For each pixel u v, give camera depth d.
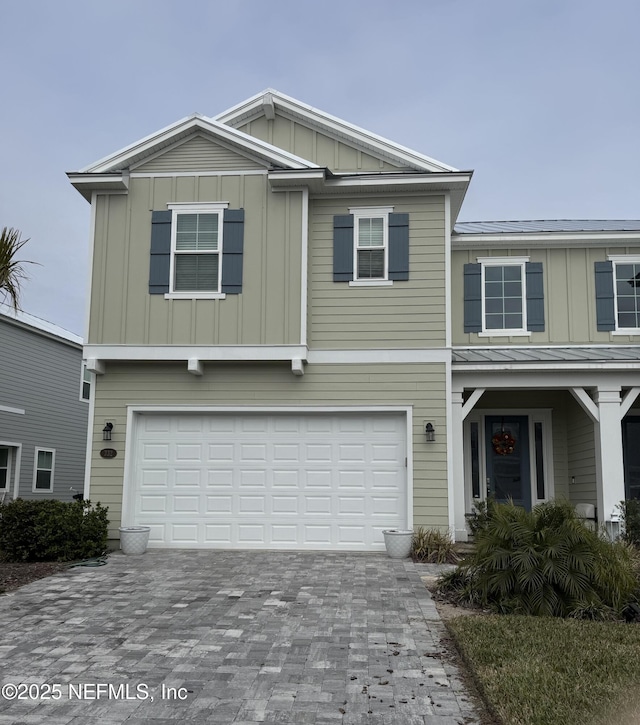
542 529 7.86
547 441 14.59
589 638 6.34
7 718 4.82
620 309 14.38
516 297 14.47
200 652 6.23
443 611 7.68
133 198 12.48
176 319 12.10
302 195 12.23
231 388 12.24
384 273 12.45
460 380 12.41
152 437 12.36
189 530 12.10
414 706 5.02
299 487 12.09
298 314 11.95
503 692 5.03
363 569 10.15
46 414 21.47
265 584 9.06
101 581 9.26
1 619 7.35
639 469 14.52
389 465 12.05
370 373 12.17
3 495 17.89
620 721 4.52
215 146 12.48
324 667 5.84
